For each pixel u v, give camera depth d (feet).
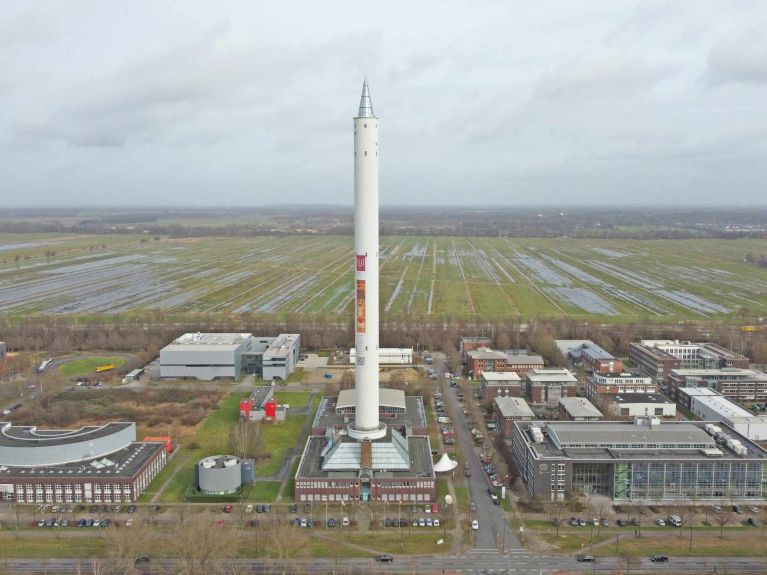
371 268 655.35
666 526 574.56
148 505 613.11
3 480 620.90
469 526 575.79
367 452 642.22
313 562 515.91
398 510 606.14
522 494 638.53
